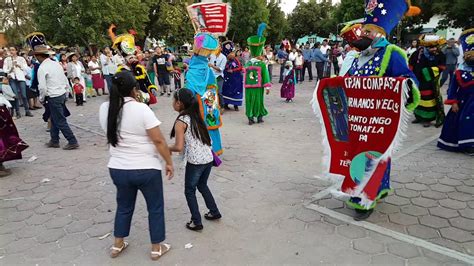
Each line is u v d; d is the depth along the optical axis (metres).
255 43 8.85
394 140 3.90
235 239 3.93
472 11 20.41
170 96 14.78
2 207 4.85
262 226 4.19
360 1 30.89
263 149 7.13
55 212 4.68
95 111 11.88
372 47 3.99
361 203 4.08
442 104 8.31
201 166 3.93
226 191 5.16
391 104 3.85
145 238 4.00
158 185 3.47
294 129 8.73
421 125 8.65
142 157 3.32
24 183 5.67
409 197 4.79
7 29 37.50
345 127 4.32
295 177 5.64
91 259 3.64
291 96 12.59
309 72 19.23
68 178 5.84
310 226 4.16
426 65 8.24
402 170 5.77
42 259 3.66
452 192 4.91
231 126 9.16
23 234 4.16
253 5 35.59
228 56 10.85
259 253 3.66
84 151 7.29
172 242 3.89
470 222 4.12
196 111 3.90
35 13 27.00
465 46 6.33
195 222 4.08
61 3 25.50
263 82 9.12
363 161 4.11
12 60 10.50
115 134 3.26
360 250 3.66
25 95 10.91
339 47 19.41
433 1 23.28
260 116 9.41
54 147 7.59
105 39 26.56
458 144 6.46
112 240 3.99
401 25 24.66
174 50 35.88
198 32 5.81
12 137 5.96
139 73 8.73
